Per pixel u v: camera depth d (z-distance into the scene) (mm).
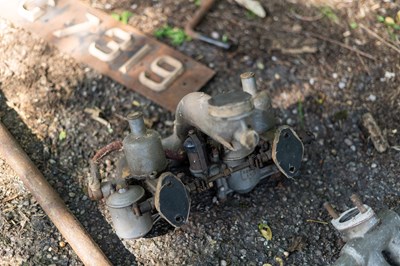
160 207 1050
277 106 1339
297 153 1104
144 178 1110
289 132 1091
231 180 1168
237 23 1468
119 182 1112
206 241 1172
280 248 1164
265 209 1209
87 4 1482
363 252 1034
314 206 1215
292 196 1226
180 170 1188
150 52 1408
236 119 995
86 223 1197
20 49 1406
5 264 1145
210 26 1464
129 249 1167
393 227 1060
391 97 1346
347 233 1058
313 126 1318
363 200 1222
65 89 1357
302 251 1160
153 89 1354
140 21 1466
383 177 1250
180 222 1071
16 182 1232
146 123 1316
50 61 1393
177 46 1428
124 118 1326
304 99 1349
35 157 1272
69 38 1421
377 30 1438
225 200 1213
